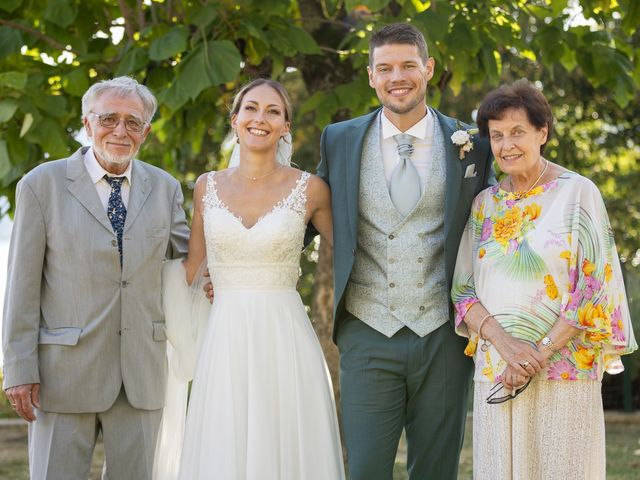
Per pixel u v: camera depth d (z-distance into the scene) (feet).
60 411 10.05
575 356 9.32
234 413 10.28
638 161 34.04
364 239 10.77
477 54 15.47
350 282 10.87
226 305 10.63
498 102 9.52
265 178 10.84
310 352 10.69
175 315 11.00
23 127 14.32
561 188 9.51
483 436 9.66
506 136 9.51
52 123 15.03
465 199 10.52
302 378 10.55
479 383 9.77
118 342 10.27
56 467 10.03
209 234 10.75
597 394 9.43
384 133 10.83
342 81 17.17
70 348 10.05
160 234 10.60
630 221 32.45
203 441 10.32
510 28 15.94
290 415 10.43
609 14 16.10
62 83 15.79
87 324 10.11
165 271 11.04
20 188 10.25
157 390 10.59
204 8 14.84
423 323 10.52
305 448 10.41
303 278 31.32
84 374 10.07
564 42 16.42
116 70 15.57
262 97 10.69
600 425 9.45
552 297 9.35
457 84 15.40
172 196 11.10
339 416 17.70
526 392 9.41
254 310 10.53
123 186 10.59
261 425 10.26
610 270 9.37
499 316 9.53
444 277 10.66
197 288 11.25
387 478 10.76
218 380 10.40
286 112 10.88
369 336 10.65
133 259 10.33
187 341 11.08
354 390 10.72
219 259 10.73
